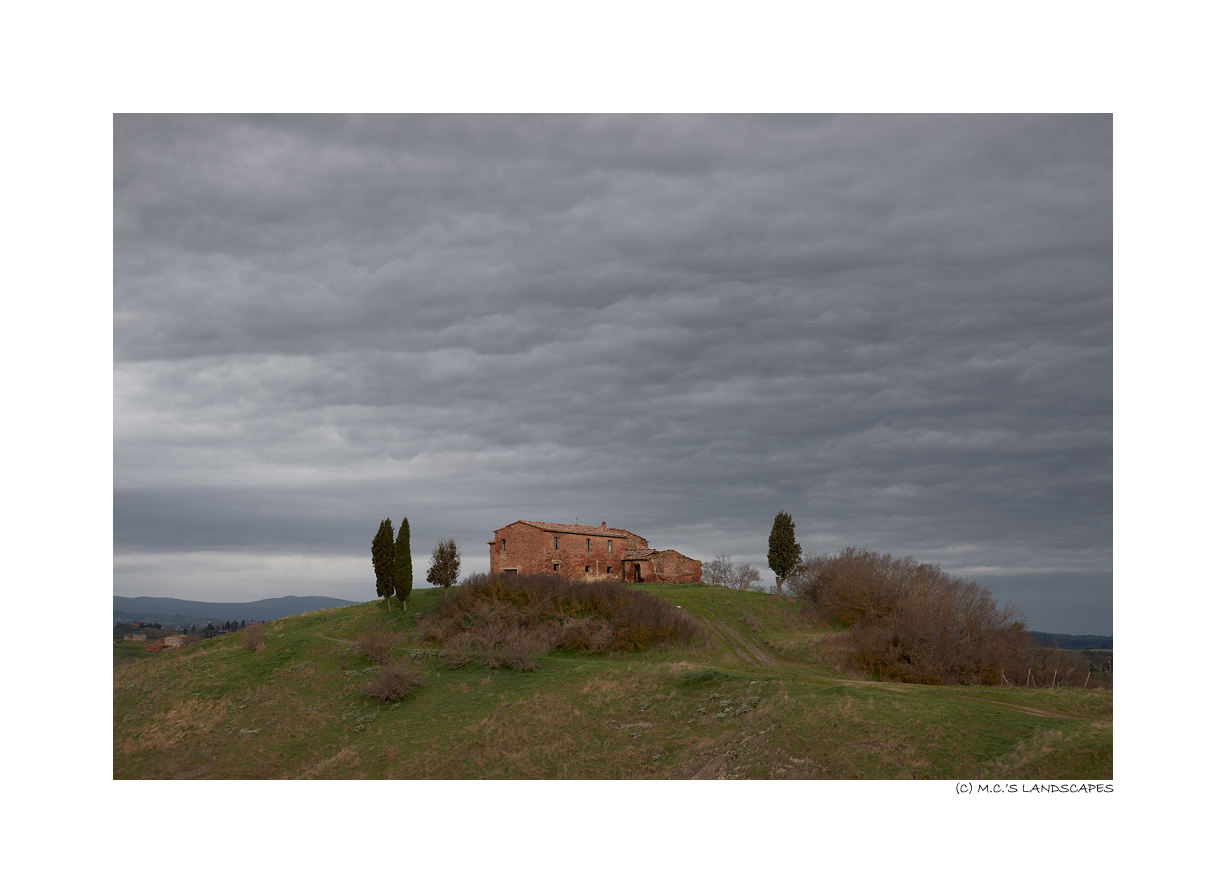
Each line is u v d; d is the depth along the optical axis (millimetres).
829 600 93812
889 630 78625
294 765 59500
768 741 49062
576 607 84062
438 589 99312
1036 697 55281
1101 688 59500
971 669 76375
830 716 50438
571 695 63406
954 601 86625
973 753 45312
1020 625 86500
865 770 45031
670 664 69500
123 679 78188
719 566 127250
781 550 110438
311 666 75500
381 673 69188
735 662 76375
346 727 64062
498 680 68938
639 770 51688
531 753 55812
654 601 86812
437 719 62750
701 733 54188
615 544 116375
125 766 60938
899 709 50531
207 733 65125
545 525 110812
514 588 87000
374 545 92875
